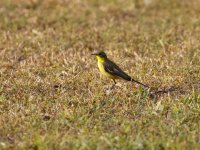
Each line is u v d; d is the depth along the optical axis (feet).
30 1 79.20
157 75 50.01
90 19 71.92
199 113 41.37
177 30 66.54
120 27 67.87
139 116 41.37
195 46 59.36
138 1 81.35
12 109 42.14
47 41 61.67
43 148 35.60
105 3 80.43
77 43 61.00
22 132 38.37
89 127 39.06
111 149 35.27
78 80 48.67
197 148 35.60
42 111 42.04
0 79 49.14
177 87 47.21
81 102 43.42
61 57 55.62
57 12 74.74
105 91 46.19
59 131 38.45
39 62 54.19
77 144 35.65
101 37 63.21
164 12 75.92
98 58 46.47
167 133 37.93
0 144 36.19
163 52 57.31
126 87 46.88
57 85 47.57
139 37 63.21
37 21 70.08
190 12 75.72
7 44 60.59
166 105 42.83
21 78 49.34
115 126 39.37
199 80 48.73
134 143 35.76
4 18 71.41
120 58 55.57
